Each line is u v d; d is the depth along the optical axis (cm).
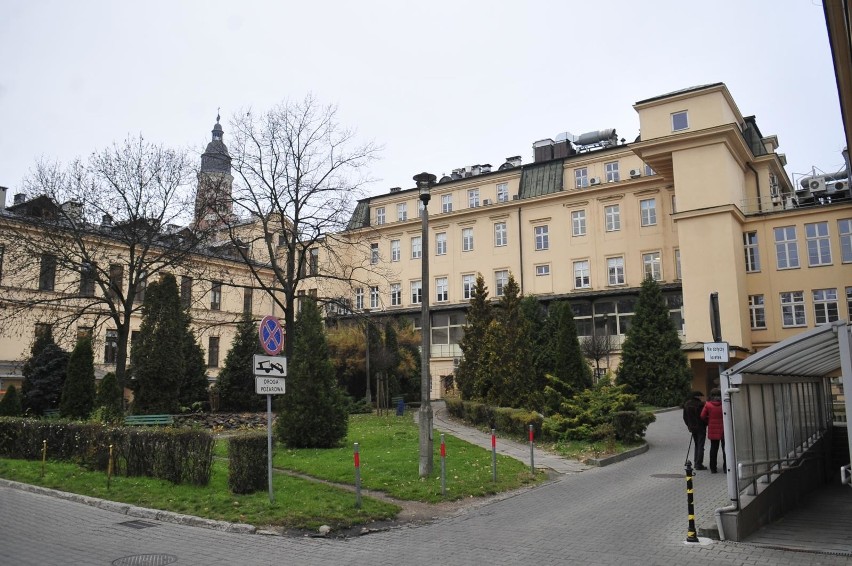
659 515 1080
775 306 4044
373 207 6306
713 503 1171
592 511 1127
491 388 2662
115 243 3728
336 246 3488
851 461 852
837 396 3086
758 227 4162
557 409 2253
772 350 927
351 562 812
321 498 1167
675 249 4753
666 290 4722
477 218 5666
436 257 5825
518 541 916
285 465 1579
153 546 891
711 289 3966
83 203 2938
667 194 4838
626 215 4984
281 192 2867
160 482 1312
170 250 3127
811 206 4006
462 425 2702
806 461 1446
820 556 820
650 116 4325
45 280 3762
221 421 2711
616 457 1795
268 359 1161
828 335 897
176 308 2733
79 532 980
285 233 2938
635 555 829
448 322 5656
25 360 3588
